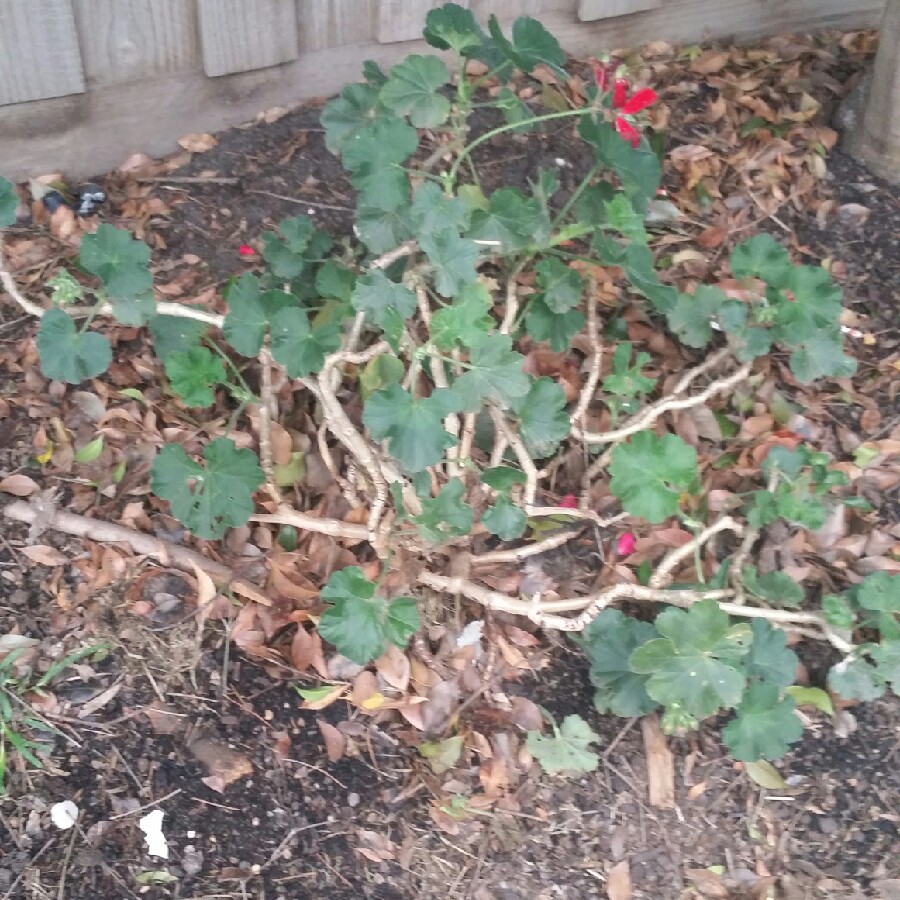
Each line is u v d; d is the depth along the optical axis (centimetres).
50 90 197
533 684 165
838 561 177
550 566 175
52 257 195
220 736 154
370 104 173
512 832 152
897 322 202
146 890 142
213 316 155
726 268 206
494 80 226
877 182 219
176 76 207
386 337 140
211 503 155
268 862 146
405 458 137
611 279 203
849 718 164
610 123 171
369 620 141
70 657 156
